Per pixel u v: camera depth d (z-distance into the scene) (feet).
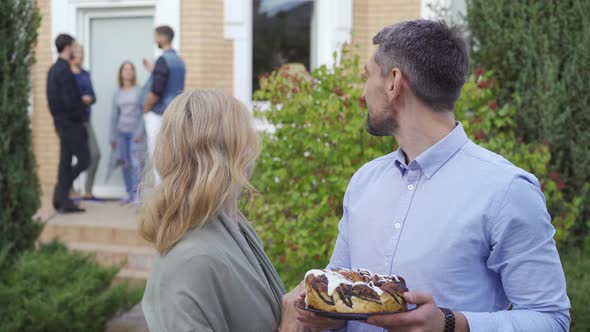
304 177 14.10
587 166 16.26
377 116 6.50
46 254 16.80
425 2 25.76
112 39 28.91
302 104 14.94
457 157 6.23
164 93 24.07
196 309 5.89
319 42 27.25
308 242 13.67
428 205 6.18
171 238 6.18
